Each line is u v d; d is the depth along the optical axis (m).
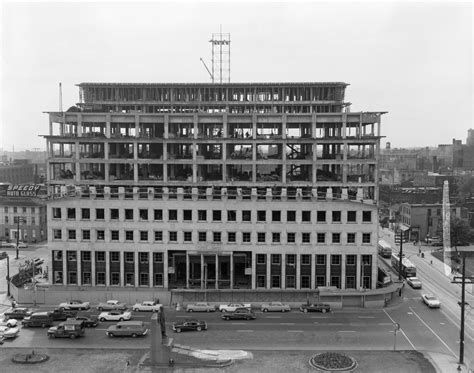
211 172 116.88
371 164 110.31
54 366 66.31
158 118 107.69
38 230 157.00
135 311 91.50
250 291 95.44
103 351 71.69
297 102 118.94
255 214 99.50
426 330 81.88
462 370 65.19
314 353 71.00
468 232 149.62
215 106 121.56
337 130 118.88
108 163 107.88
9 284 102.75
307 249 99.50
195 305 91.69
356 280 99.50
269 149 138.12
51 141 108.69
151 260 100.94
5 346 74.00
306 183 105.44
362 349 73.12
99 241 101.38
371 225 98.62
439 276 118.50
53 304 95.94
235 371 64.56
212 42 133.75
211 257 101.25
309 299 95.00
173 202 99.94
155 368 65.31
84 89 121.56
